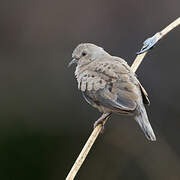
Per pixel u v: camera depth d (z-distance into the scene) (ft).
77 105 58.85
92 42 60.49
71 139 58.23
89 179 56.65
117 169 56.59
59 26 61.67
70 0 61.36
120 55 59.57
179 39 58.49
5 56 62.13
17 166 57.26
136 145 56.70
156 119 57.98
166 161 56.39
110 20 60.39
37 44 61.98
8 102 59.82
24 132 58.59
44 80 60.49
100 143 57.00
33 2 62.39
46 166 57.31
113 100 32.37
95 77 33.63
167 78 58.29
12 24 62.69
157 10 59.47
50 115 59.11
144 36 59.47
